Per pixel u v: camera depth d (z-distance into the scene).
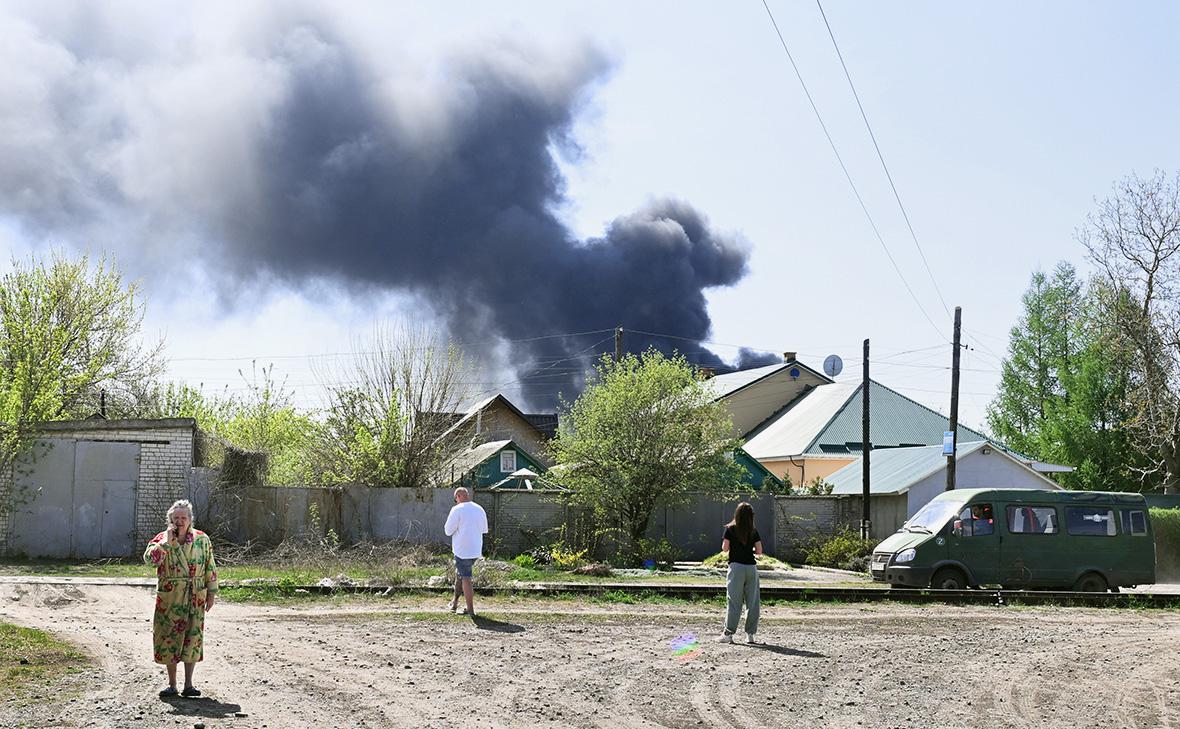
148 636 13.53
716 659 12.81
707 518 35.94
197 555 9.76
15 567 23.27
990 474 39.22
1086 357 59.56
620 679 11.24
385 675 11.12
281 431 40.84
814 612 18.80
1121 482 57.78
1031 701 10.78
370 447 31.78
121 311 29.94
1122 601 22.30
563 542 32.03
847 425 51.59
